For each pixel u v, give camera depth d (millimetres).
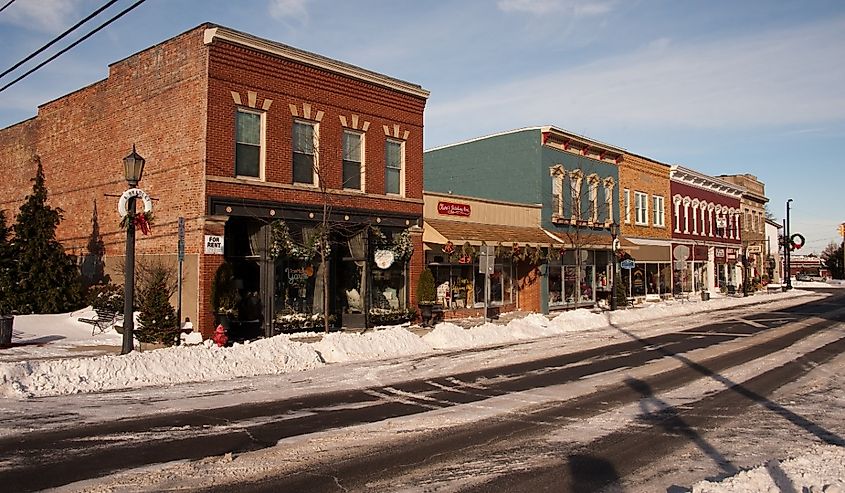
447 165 36219
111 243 21953
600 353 18375
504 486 6930
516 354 18156
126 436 8773
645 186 42250
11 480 6879
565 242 31844
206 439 8695
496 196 34062
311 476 7188
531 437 9039
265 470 7379
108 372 12602
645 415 10477
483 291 29781
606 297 36750
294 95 20875
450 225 26641
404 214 24484
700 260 50156
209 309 18344
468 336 20734
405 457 7992
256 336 19906
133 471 7246
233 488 6730
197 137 18656
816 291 59969
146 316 16891
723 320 29188
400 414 10438
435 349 19266
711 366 15750
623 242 37188
